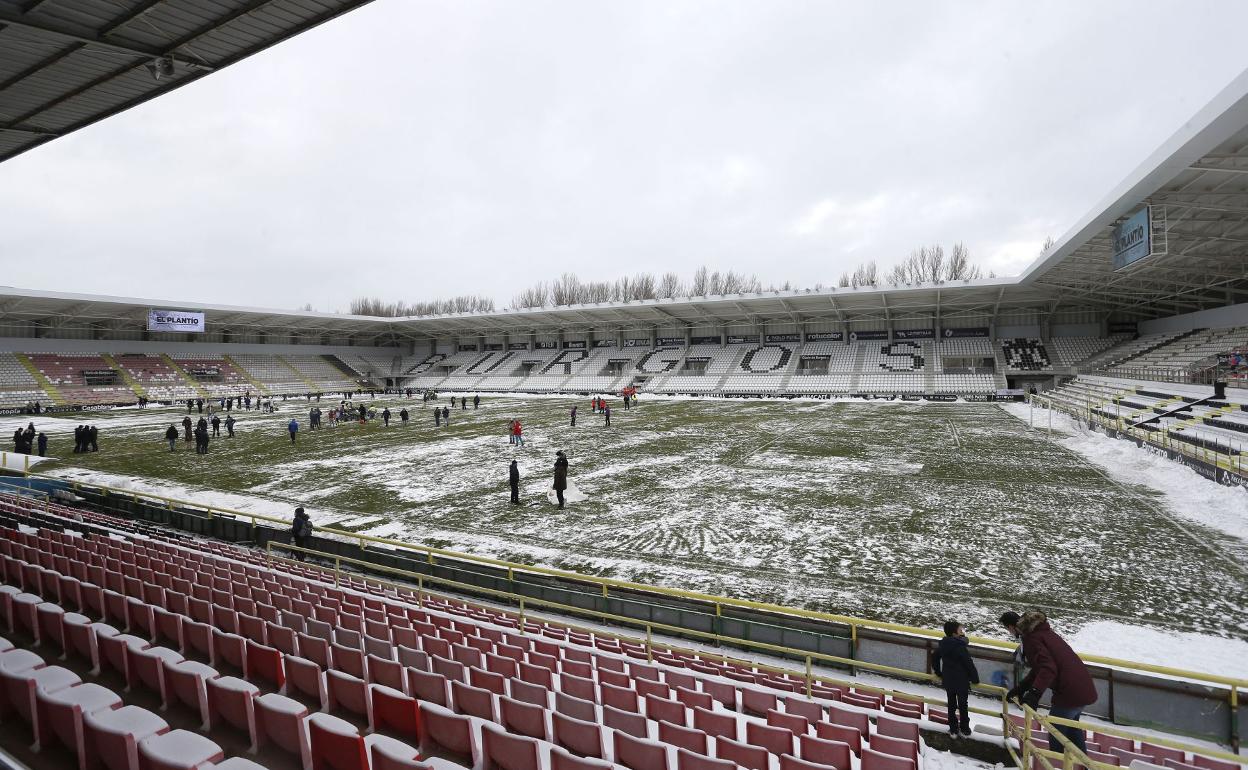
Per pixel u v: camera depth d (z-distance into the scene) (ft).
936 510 49.14
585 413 142.61
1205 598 30.86
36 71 36.78
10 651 17.08
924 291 163.73
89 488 58.54
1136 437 78.13
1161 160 65.98
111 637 18.10
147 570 28.94
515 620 30.19
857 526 45.01
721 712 17.42
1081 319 183.52
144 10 31.22
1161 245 80.23
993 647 23.70
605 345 255.09
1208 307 143.74
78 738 12.59
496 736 13.06
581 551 40.93
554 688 20.76
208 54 35.63
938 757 17.40
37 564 31.22
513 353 269.44
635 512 50.60
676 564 37.88
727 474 65.98
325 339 270.67
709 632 28.27
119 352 209.87
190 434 98.43
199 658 20.48
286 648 20.88
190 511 51.78
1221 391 86.22
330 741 12.40
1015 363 179.52
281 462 78.43
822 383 194.08
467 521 49.11
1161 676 23.09
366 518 50.67
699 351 231.71
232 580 30.73
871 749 16.02
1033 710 16.61
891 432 98.58
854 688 22.72
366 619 24.88
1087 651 25.57
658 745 13.25
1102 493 54.03
